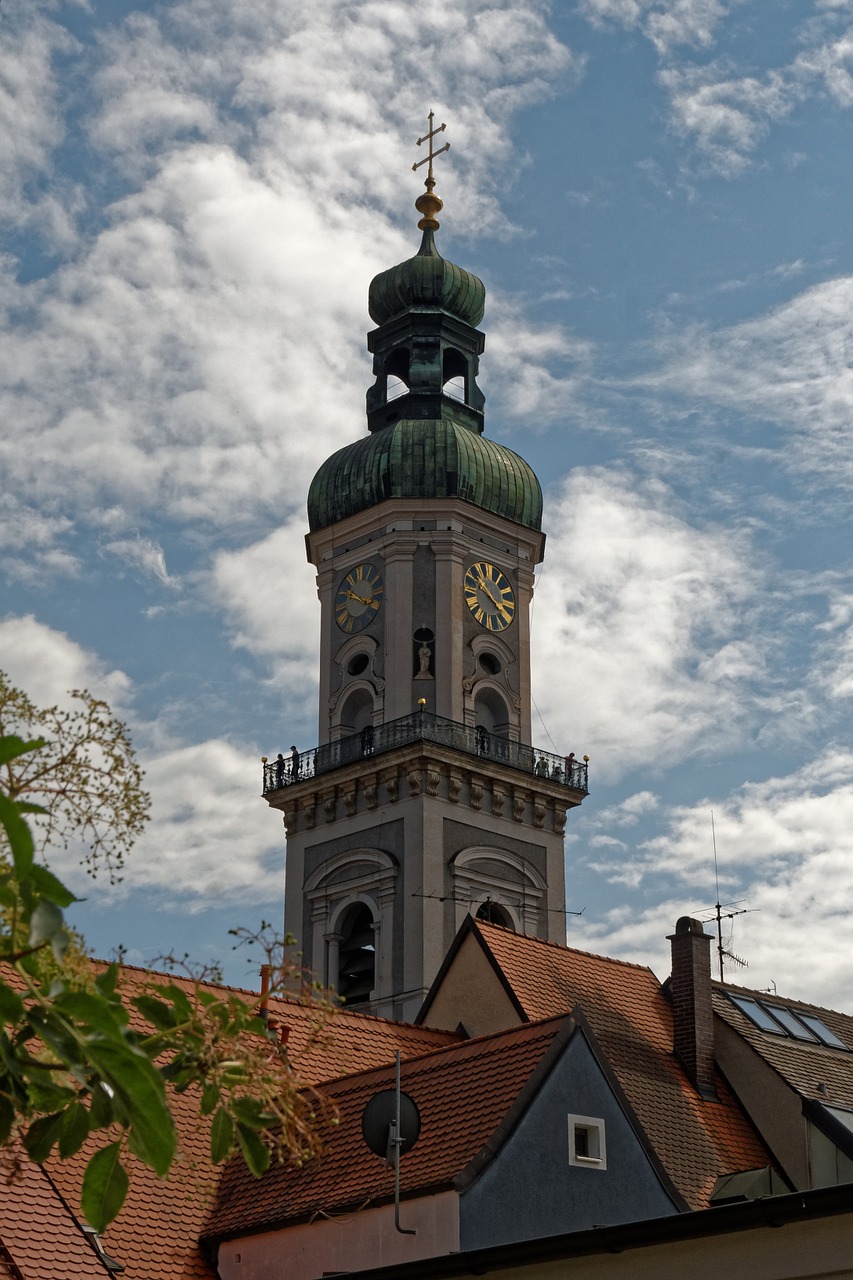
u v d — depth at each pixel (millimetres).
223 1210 31328
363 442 78625
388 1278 24969
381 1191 28812
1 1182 26406
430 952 68562
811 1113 41625
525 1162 28859
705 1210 22141
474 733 73250
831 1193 21172
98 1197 9891
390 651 74188
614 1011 43406
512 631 76500
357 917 72188
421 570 75500
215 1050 10391
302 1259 29422
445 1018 43438
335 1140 31375
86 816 9703
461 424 79875
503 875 71938
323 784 73312
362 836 71938
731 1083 43156
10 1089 9148
